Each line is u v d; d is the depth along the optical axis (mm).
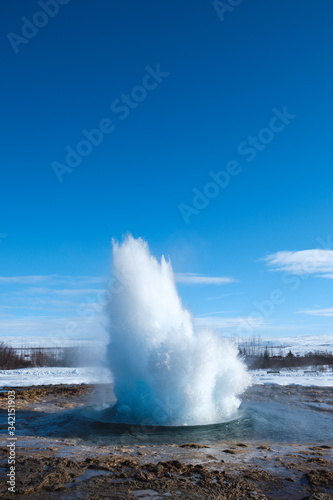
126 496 6035
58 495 6047
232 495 6203
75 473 7027
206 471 7270
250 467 7629
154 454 8570
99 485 6496
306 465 7812
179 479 6840
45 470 7195
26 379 25656
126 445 9641
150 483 6613
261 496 6180
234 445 9703
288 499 6094
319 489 6516
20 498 5910
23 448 8961
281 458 8352
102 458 8047
